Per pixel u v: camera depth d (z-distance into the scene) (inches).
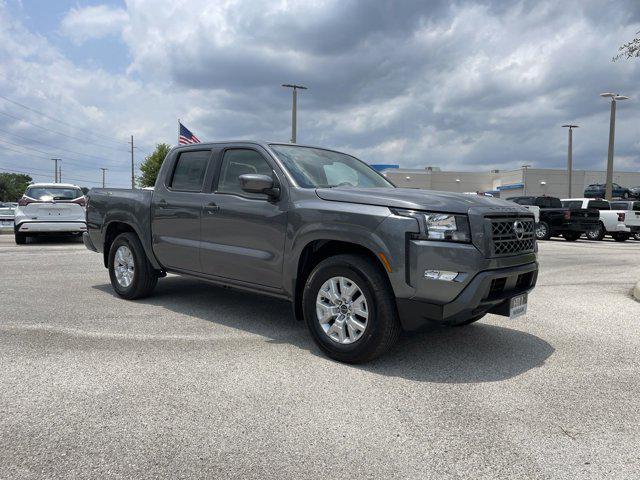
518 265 165.0
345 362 164.6
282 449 109.2
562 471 102.8
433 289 149.0
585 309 254.5
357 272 158.9
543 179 2113.7
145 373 151.6
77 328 200.5
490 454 109.0
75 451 106.3
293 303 182.2
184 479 97.3
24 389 138.1
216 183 212.5
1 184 4795.8
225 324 210.5
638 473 102.3
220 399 134.0
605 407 134.1
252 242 193.0
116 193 264.4
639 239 919.0
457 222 151.3
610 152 1088.2
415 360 169.0
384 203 158.2
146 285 250.5
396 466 103.5
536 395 141.5
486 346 186.5
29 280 314.8
